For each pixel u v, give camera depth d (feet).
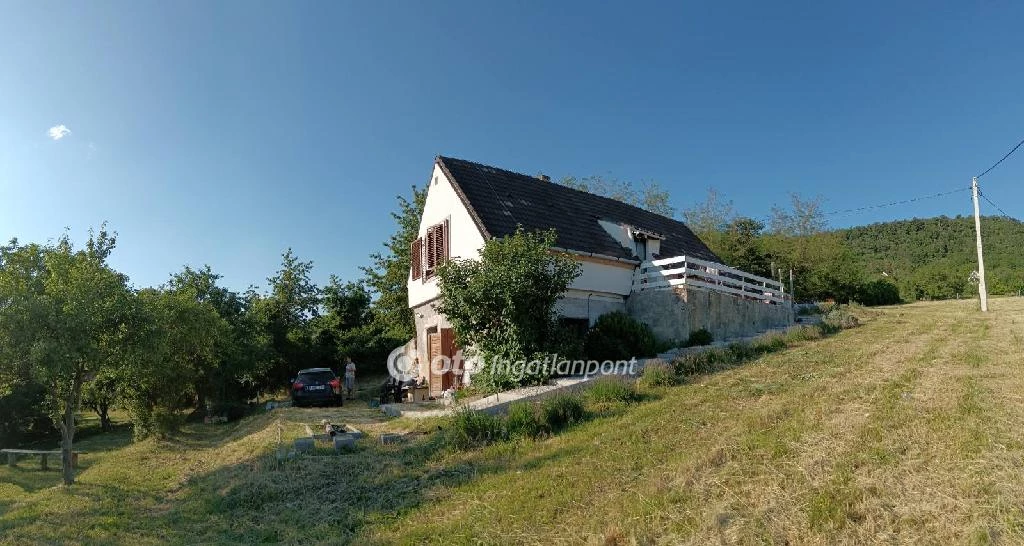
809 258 125.49
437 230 65.77
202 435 61.98
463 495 25.23
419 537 21.39
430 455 32.50
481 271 49.65
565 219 68.85
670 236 88.48
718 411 32.65
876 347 50.52
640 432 30.14
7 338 34.68
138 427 59.62
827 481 19.92
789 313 84.28
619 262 66.44
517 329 47.91
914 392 31.07
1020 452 20.27
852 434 24.43
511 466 28.25
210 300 84.12
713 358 49.16
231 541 24.44
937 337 54.54
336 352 103.76
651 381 43.06
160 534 26.43
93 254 44.52
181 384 60.34
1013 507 16.49
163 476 40.32
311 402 69.05
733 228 134.51
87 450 65.82
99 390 60.90
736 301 70.79
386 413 53.67
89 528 27.89
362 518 24.53
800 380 38.75
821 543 16.06
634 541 17.89
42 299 35.68
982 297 85.61
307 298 108.27
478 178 66.33
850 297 129.18
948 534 15.70
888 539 15.87
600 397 39.47
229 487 32.71
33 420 80.02
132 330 39.93
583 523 20.22
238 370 77.36
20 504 34.50
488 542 19.88
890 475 19.69
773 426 27.63
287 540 23.56
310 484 30.37
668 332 62.85
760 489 20.24
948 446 21.75
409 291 74.54
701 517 18.85
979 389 30.27
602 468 25.53
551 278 49.85
